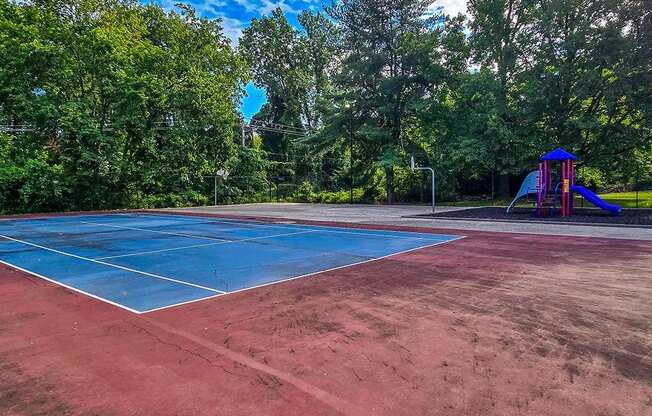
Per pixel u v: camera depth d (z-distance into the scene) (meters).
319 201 38.28
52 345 4.09
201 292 6.12
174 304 5.50
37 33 25.64
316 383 3.21
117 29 28.91
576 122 21.42
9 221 19.95
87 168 28.19
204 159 34.94
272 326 4.57
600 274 6.95
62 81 27.39
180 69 33.16
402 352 3.79
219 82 36.28
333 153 44.22
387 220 18.14
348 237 12.53
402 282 6.59
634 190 31.98
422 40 28.52
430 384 3.16
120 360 3.71
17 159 26.75
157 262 8.65
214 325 4.63
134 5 34.12
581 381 3.18
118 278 7.14
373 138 30.45
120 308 5.35
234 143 39.12
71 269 8.00
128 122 29.08
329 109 34.53
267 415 2.75
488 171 28.75
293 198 40.69
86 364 3.63
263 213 23.61
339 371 3.41
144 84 28.78
